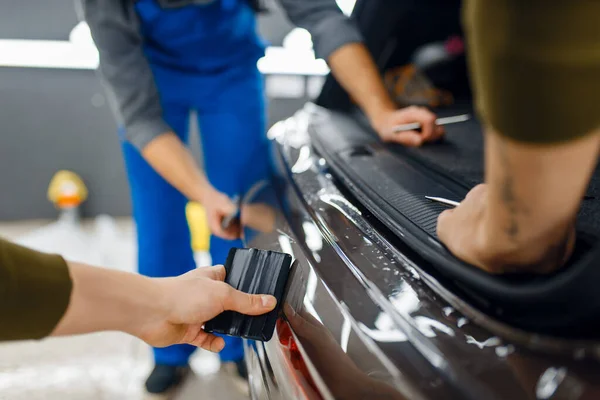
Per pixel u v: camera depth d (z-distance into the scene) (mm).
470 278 396
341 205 635
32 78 2277
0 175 2363
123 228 2387
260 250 585
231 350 1354
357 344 400
